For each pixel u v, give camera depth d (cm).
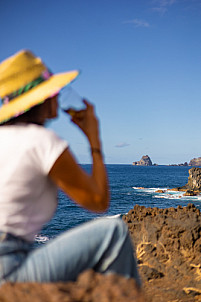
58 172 147
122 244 165
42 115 164
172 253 476
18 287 143
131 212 614
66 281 155
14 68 162
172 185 8012
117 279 160
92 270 160
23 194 146
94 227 163
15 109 158
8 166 146
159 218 520
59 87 155
